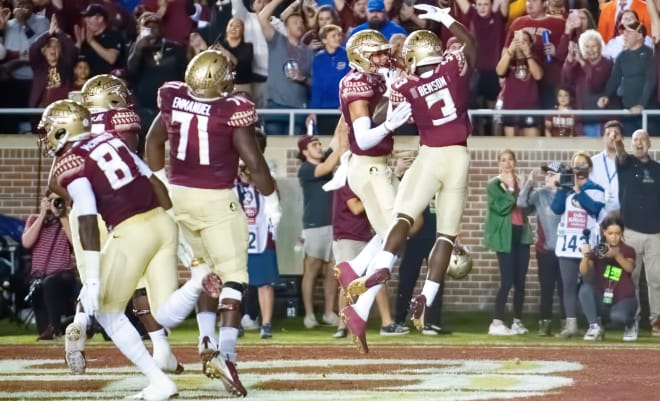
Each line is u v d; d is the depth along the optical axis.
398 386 29.20
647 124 54.09
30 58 56.03
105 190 26.02
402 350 40.00
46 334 45.88
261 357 37.09
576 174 46.62
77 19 57.97
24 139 55.31
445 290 54.41
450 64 31.03
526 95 54.41
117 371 33.09
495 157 53.94
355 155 33.25
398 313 48.69
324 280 51.50
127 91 31.33
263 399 26.58
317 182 49.50
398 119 31.08
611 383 29.78
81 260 30.98
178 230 27.61
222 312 27.66
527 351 39.78
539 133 54.97
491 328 47.97
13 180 55.31
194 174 27.70
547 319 47.84
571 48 54.06
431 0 56.59
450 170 31.12
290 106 55.50
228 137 27.66
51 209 45.72
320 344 42.84
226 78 27.66
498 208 48.06
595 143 53.53
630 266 45.91
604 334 46.69
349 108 32.62
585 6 57.16
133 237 26.20
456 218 31.44
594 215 46.38
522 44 53.94
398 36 46.94
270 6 55.59
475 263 54.19
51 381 30.59
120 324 26.53
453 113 31.06
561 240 46.50
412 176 31.30
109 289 26.19
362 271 32.47
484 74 55.56
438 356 37.59
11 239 51.59
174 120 27.70
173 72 53.72
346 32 56.75
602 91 54.06
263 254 46.16
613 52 54.44
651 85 53.50
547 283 47.75
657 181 48.56
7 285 51.09
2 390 28.66
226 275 27.89
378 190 32.97
